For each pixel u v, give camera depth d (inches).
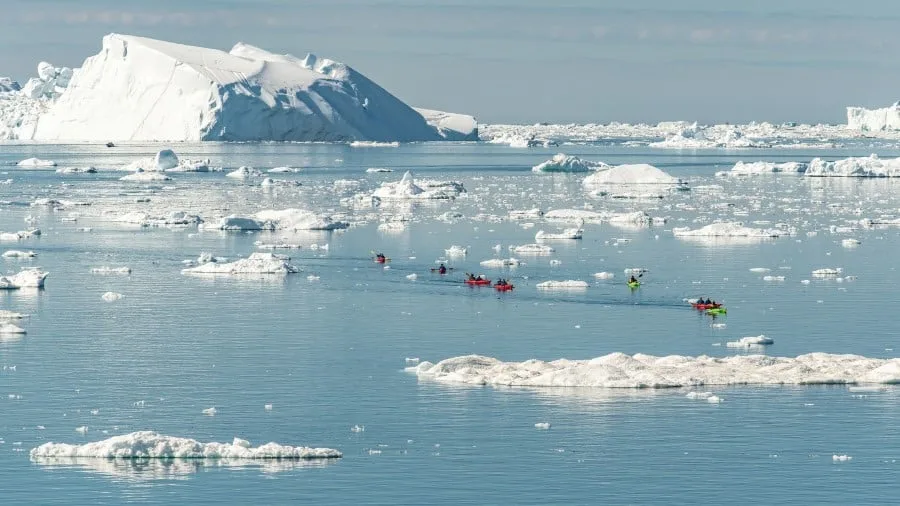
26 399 6963.6
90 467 5762.8
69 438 6235.2
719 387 7140.8
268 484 5561.0
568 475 5679.1
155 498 5383.9
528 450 6023.6
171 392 7126.0
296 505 5315.0
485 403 6825.8
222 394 7081.7
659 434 6245.1
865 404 6752.0
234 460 5880.9
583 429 6333.7
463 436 6245.1
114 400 6953.7
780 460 5871.1
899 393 6983.3
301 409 6756.9
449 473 5713.6
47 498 5374.0
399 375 7529.5
